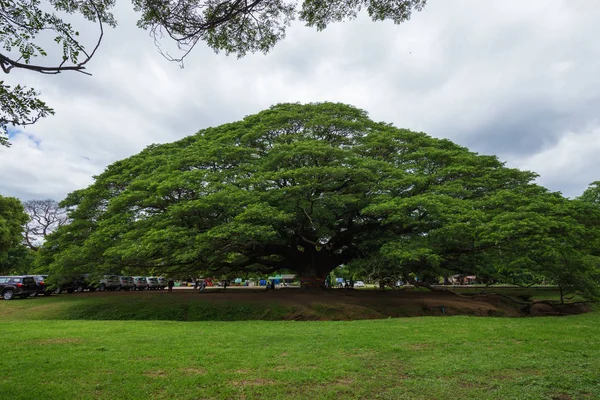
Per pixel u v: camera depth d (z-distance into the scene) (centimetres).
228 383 566
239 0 561
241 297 2045
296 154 1709
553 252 1484
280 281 6412
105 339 911
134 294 2353
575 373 624
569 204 1578
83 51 459
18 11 439
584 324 1167
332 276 5412
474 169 1870
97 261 1947
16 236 3494
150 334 997
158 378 584
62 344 841
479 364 677
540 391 542
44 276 2806
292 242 2084
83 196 2319
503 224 1441
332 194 1755
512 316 1853
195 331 1058
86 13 527
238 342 872
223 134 2209
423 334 973
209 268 2173
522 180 1967
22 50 457
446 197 1670
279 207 1750
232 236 1546
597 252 2089
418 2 637
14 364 654
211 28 577
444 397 521
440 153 1922
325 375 603
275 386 553
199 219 1684
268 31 651
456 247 1811
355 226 2067
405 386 562
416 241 1698
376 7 644
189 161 1858
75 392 521
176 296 2136
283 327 1144
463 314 1811
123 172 2194
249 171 1850
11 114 450
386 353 759
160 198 1706
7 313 1941
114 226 1739
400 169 1859
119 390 532
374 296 2147
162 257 1722
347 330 1051
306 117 2081
